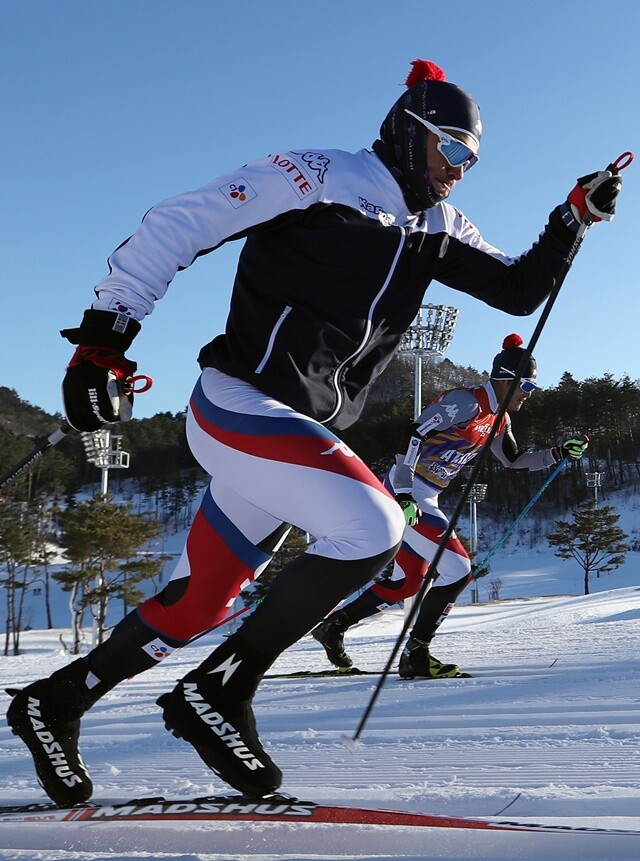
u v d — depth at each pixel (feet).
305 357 6.08
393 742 9.06
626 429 220.43
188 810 5.41
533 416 198.90
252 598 70.59
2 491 6.60
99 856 5.04
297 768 7.93
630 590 70.90
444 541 6.02
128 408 5.86
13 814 5.85
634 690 11.73
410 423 11.29
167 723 5.62
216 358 6.34
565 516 204.85
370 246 6.19
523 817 5.26
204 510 6.35
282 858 4.84
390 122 6.58
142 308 5.83
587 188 7.00
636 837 4.56
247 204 5.94
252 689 5.56
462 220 7.20
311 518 5.52
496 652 19.24
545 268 7.34
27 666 27.58
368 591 16.42
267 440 5.68
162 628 6.32
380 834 4.87
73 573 91.15
